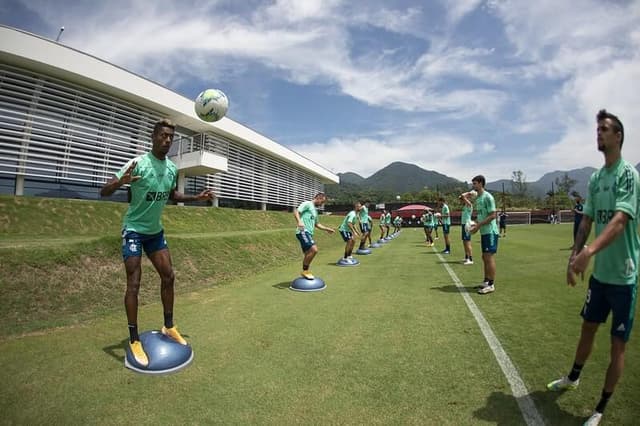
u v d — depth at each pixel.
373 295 6.89
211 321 5.34
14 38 14.93
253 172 31.03
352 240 11.70
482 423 2.67
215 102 5.95
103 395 3.19
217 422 2.75
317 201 8.15
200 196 4.52
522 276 8.43
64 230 12.96
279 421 2.75
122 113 19.89
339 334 4.68
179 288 8.00
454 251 15.20
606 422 2.65
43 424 2.76
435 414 2.79
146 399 3.12
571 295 6.49
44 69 16.20
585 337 2.94
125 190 20.38
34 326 5.13
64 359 3.99
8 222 12.04
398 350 4.09
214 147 25.69
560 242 17.34
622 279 2.61
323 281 8.09
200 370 3.67
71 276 6.67
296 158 38.06
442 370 3.55
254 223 23.75
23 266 6.25
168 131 3.92
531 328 4.71
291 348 4.22
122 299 6.79
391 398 3.04
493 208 6.71
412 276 8.95
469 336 4.48
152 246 4.12
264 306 6.21
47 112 16.56
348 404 2.96
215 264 9.97
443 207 14.62
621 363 2.56
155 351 3.74
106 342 4.54
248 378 3.47
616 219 2.46
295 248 15.41
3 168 15.07
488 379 3.34
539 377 3.36
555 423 2.66
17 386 3.36
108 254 7.61
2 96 15.28
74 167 17.23
